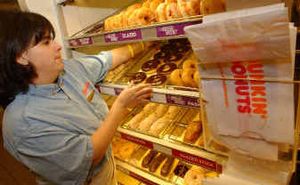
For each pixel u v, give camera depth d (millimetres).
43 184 1164
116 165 1641
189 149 1095
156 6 1145
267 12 526
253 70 624
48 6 1563
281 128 645
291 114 620
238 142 738
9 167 2691
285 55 563
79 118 1044
